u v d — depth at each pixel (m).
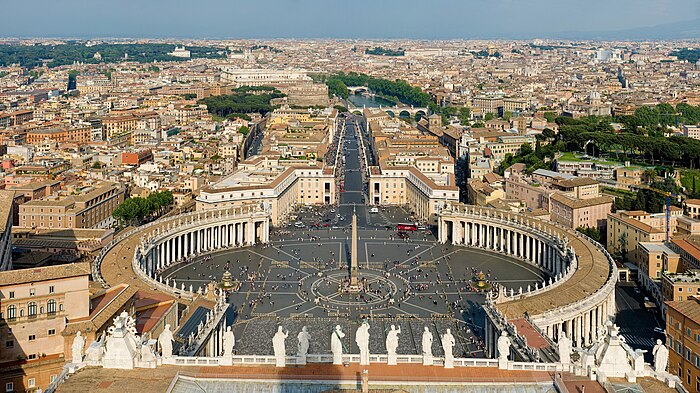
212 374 139.88
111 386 131.88
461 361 146.38
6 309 183.50
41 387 183.25
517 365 144.75
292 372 141.75
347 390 130.25
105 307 196.00
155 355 143.62
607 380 133.12
